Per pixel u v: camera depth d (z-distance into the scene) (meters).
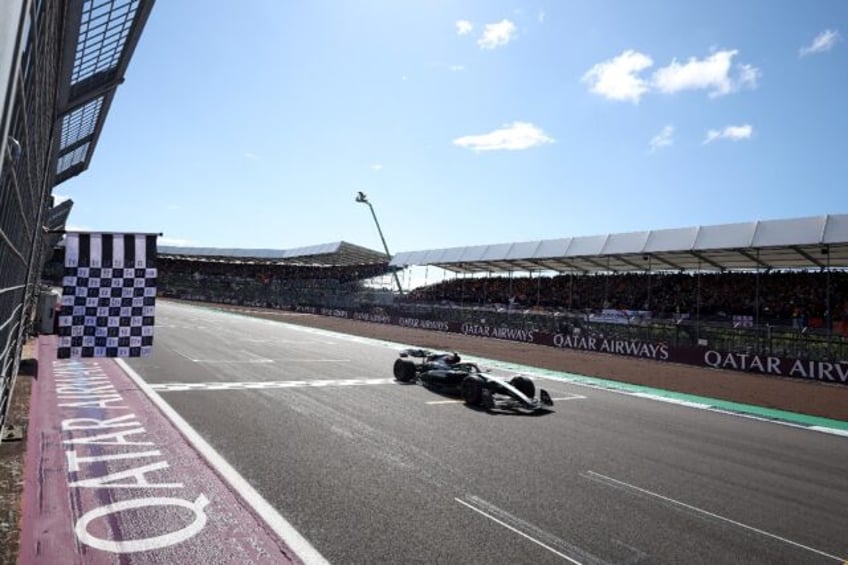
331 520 4.47
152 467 5.50
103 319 6.87
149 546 3.88
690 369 18.62
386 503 4.91
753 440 8.74
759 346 19.28
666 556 4.19
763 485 6.23
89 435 6.53
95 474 5.23
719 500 5.57
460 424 8.31
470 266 37.41
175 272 69.81
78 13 5.37
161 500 4.69
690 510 5.23
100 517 4.29
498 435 7.76
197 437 6.68
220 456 5.97
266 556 3.82
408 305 35.81
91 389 9.30
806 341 18.02
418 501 5.01
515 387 10.75
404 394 10.64
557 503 5.18
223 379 11.17
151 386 9.90
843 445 8.80
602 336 23.92
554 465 6.43
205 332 22.27
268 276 64.44
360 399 9.84
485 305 39.72
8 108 1.54
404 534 4.29
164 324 24.61
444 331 32.56
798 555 4.37
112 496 4.73
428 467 6.04
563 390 13.07
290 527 4.29
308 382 11.45
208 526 4.24
